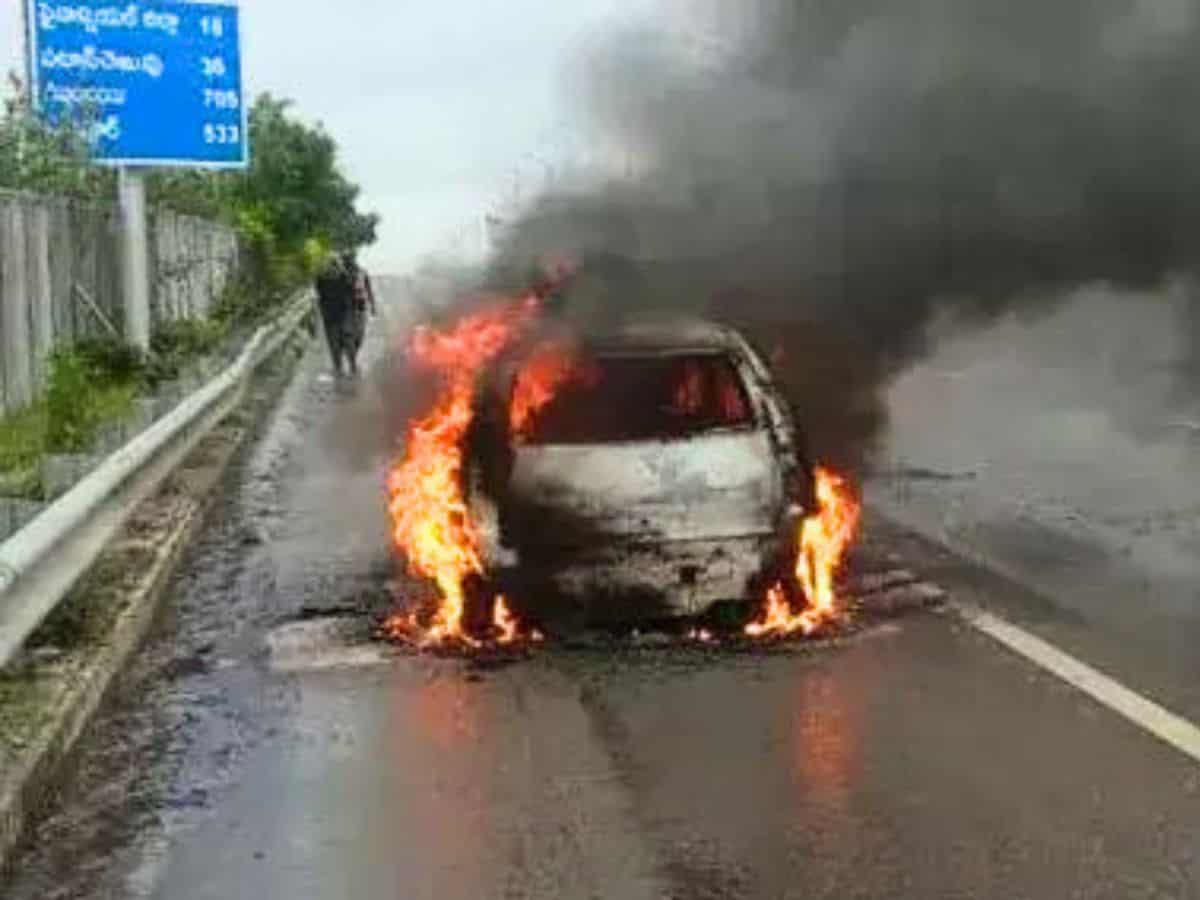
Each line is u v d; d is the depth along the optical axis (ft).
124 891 16.53
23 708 21.39
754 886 16.07
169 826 18.45
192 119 72.84
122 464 32.68
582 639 26.63
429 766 20.30
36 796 18.93
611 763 20.15
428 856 17.19
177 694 24.34
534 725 21.93
